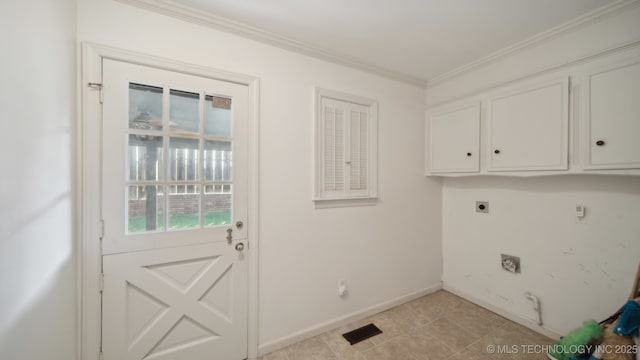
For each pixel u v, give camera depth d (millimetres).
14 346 772
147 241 1397
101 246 1290
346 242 2088
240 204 1653
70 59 1168
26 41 837
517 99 1812
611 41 1511
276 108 1778
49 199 984
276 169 1777
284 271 1806
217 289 1589
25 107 831
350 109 2115
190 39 1495
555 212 1840
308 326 1896
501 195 2166
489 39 1828
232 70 1618
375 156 2232
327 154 1995
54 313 1030
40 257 918
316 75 1952
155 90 1430
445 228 2648
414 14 1539
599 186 1639
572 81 1573
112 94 1309
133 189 1376
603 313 1618
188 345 1507
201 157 1536
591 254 1671
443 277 2664
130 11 1344
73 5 1198
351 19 1588
